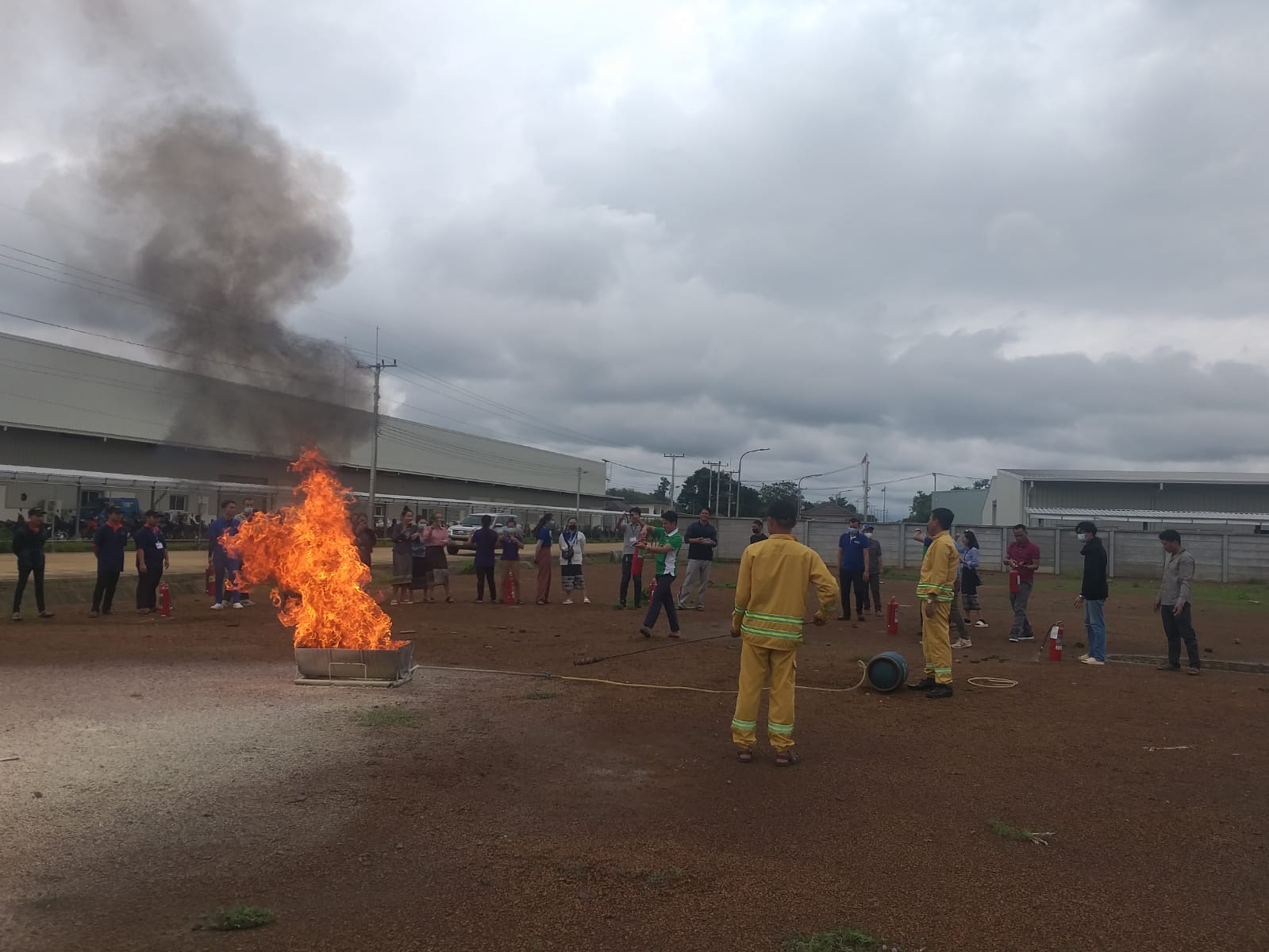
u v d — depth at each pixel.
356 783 5.46
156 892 3.88
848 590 15.89
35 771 5.55
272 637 12.01
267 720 7.08
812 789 5.60
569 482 88.44
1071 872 4.31
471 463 70.19
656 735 6.91
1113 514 50.06
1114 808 5.31
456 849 4.45
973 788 5.68
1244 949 3.53
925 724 7.56
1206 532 33.38
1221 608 21.25
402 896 3.88
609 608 16.55
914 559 36.19
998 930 3.66
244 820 4.79
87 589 17.81
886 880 4.16
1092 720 7.86
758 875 4.19
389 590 19.81
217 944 3.41
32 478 32.00
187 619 14.20
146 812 4.87
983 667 10.81
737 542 35.72
